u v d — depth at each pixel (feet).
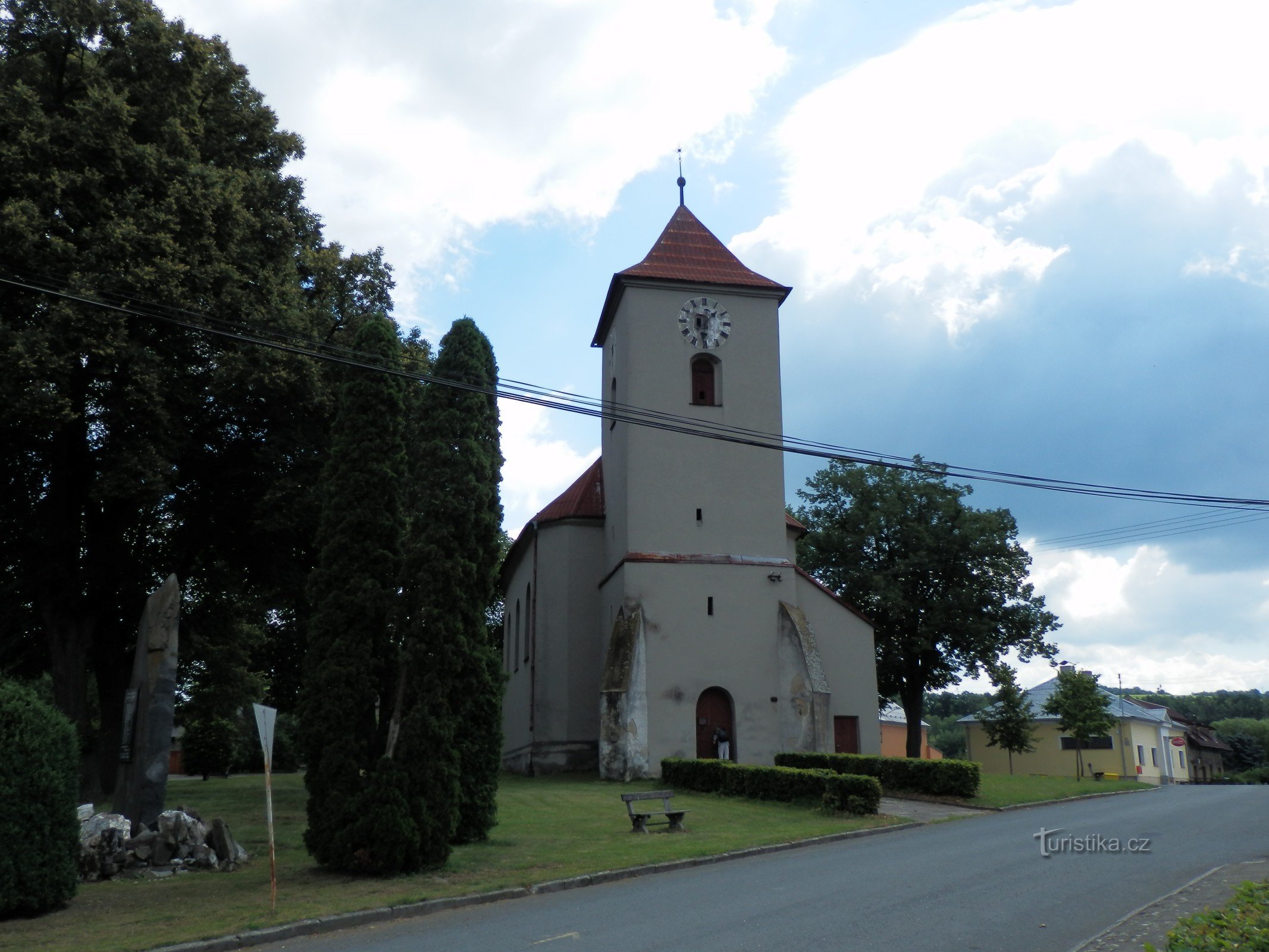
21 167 74.69
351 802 50.34
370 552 54.08
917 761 85.56
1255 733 302.04
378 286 107.24
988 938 34.06
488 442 60.08
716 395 117.70
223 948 37.37
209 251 82.38
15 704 43.16
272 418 87.04
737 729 106.93
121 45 85.20
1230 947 26.40
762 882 46.68
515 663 142.92
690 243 124.88
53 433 77.87
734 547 112.47
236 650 118.73
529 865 52.01
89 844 50.11
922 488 152.76
